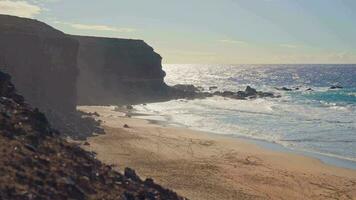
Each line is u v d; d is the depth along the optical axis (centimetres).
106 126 5500
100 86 10212
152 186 2089
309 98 10831
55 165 1673
